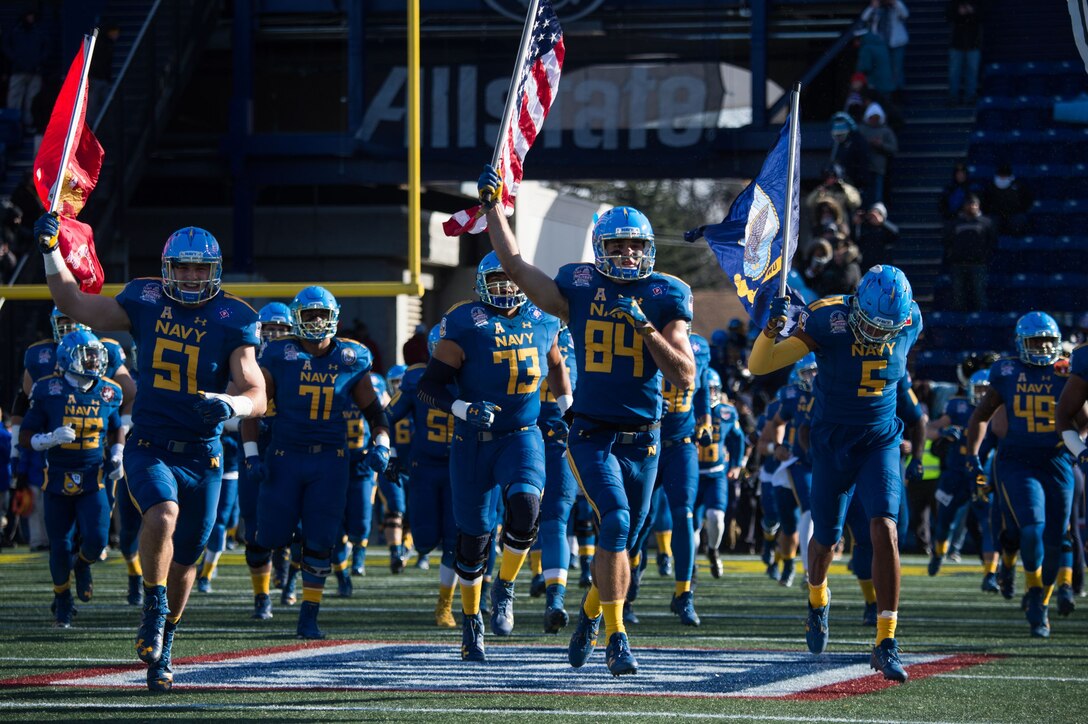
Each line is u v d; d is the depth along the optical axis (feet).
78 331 118.42
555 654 95.30
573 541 166.30
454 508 92.84
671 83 261.24
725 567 199.82
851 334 86.48
